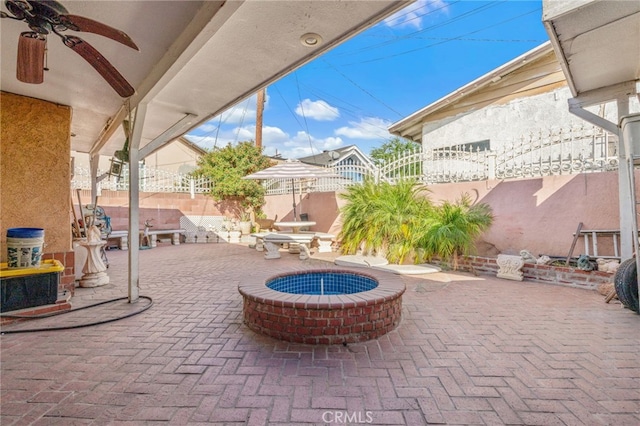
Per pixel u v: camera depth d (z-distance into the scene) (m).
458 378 2.45
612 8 2.99
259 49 3.18
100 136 6.77
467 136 9.70
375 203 7.18
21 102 4.33
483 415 2.02
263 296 3.30
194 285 5.40
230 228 12.46
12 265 3.82
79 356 2.82
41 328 3.44
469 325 3.54
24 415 2.03
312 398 2.20
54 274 4.02
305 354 2.85
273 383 2.39
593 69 4.15
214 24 2.47
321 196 10.35
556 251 5.80
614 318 3.71
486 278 5.81
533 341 3.10
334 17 2.68
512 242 6.33
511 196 6.35
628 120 3.78
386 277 4.08
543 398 2.19
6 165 4.21
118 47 3.15
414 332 3.35
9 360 2.75
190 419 1.99
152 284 5.48
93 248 5.43
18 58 2.78
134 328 3.48
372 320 3.19
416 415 2.02
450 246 6.20
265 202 13.12
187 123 5.14
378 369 2.59
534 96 8.51
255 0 2.46
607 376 2.46
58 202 4.65
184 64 3.07
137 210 4.50
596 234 5.39
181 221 12.12
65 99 4.52
